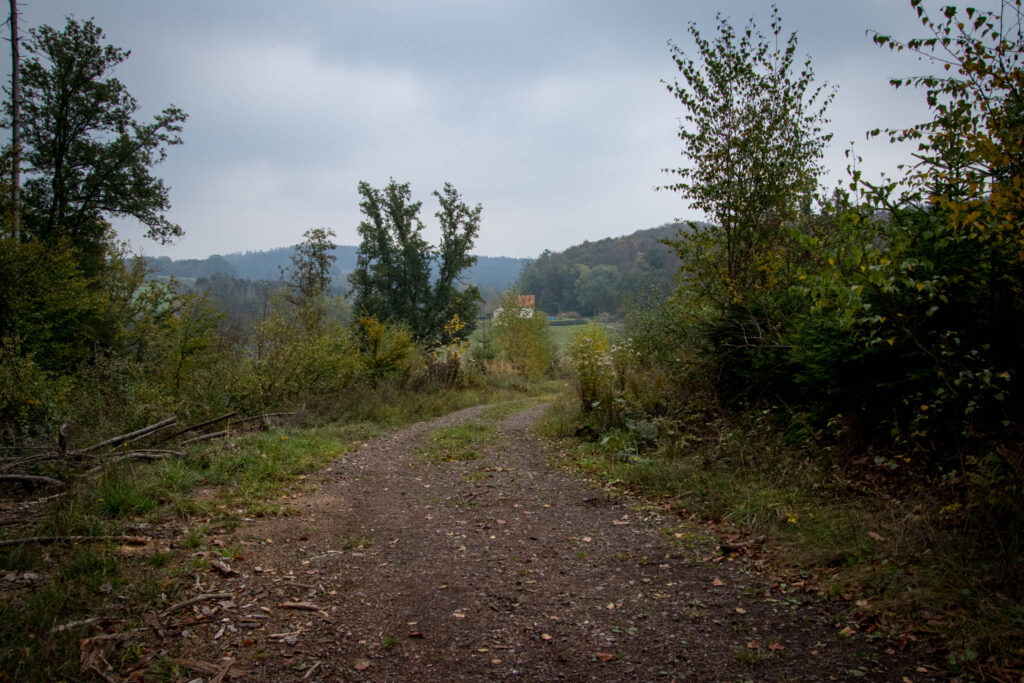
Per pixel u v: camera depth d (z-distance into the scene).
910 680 2.79
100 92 21.45
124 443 7.45
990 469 4.27
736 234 10.64
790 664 3.02
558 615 3.75
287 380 12.66
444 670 3.11
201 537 4.93
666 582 4.18
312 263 31.17
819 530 4.58
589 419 10.07
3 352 9.25
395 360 17.16
